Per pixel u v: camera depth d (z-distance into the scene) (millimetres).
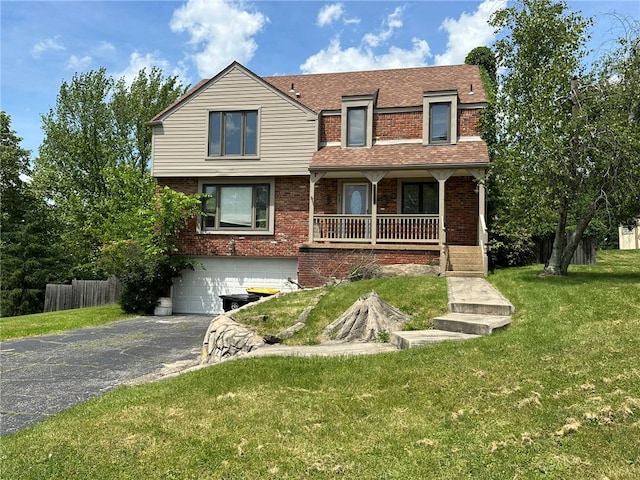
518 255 15789
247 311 10320
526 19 15109
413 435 4375
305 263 15359
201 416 5047
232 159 17219
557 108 9977
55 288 21969
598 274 11203
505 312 8484
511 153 10344
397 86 19109
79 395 6996
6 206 28594
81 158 32875
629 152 9203
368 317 8594
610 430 4168
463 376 5609
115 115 33875
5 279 24906
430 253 14664
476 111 16594
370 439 4359
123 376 8141
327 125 17500
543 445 4047
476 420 4566
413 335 7527
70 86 32969
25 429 5293
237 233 17297
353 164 15539
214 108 17438
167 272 17188
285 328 9188
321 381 5910
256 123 17219
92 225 28438
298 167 16750
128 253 16812
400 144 16781
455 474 3750
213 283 17578
